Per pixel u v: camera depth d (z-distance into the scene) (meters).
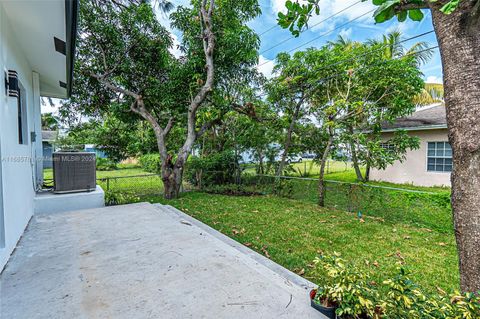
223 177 9.17
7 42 2.77
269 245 3.69
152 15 7.00
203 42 7.09
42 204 4.28
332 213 5.59
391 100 7.13
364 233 4.27
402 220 4.92
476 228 1.48
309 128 8.96
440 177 8.89
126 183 10.16
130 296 1.76
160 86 7.48
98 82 7.45
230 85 7.87
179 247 2.65
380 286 2.58
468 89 1.45
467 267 1.52
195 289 1.87
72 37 2.89
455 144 1.55
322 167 6.36
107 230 3.19
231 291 1.85
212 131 9.58
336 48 7.81
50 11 2.67
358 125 7.88
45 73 5.14
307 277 2.73
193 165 8.78
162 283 1.94
